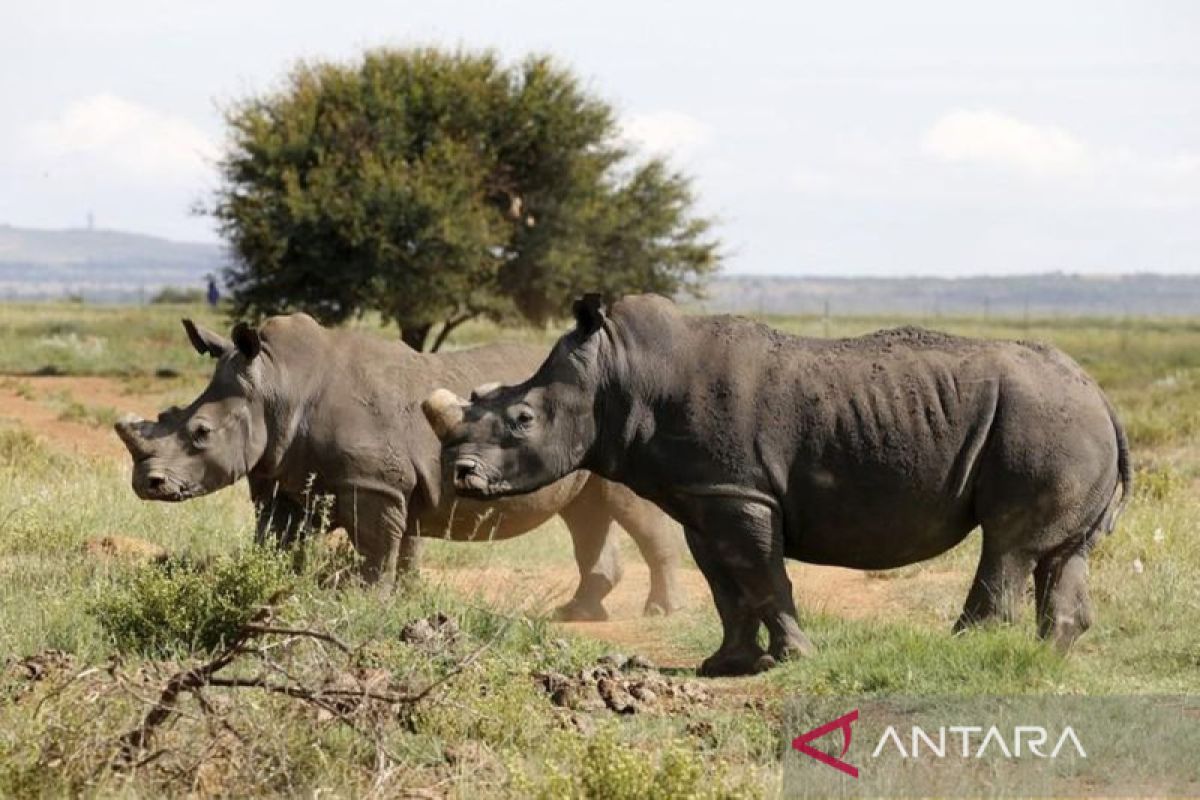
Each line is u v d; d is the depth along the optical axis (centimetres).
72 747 1588
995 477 2231
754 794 1530
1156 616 2495
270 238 8525
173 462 2467
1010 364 2255
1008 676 2031
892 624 2456
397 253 8550
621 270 9606
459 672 1805
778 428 2234
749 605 2252
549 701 1916
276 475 2550
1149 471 4112
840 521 2255
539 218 9288
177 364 9119
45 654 1978
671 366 2259
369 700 1675
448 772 1639
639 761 1552
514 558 3356
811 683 2072
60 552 2727
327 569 2450
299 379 2530
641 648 2547
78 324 12088
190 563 2325
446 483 2383
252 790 1562
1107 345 13838
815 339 2297
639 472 2284
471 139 9038
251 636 1773
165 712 1623
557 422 2247
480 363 2650
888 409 2234
